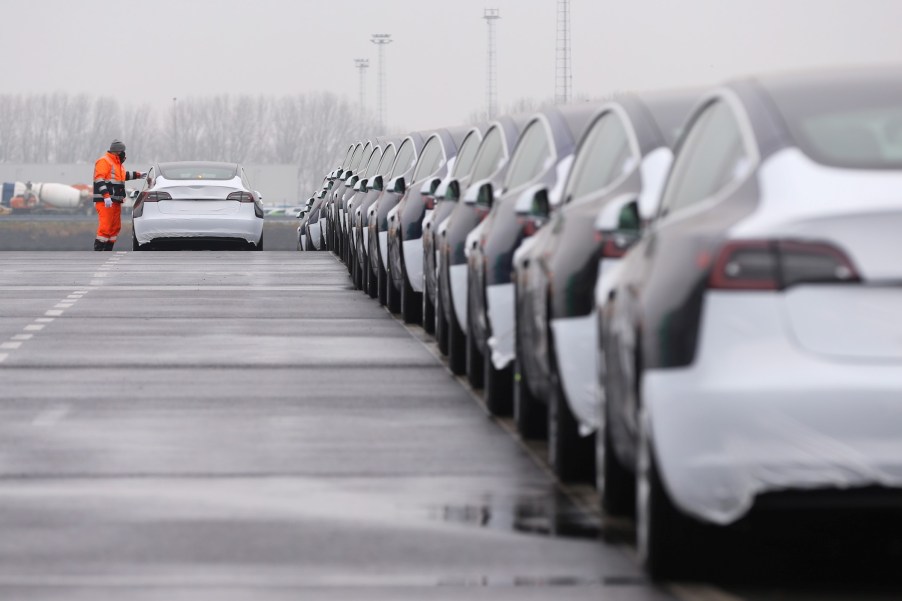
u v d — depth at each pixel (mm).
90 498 20422
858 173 15203
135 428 26125
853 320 14453
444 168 40531
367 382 31844
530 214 23562
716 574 16391
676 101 22469
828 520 17812
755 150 16125
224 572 16578
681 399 14898
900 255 14430
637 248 17688
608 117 23141
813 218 14523
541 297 21953
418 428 26109
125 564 16906
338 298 52094
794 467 14453
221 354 36875
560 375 20938
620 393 17484
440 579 16312
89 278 60500
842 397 14312
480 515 19406
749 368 14570
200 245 78438
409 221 41594
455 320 32281
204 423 26641
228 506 19953
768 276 14602
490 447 24281
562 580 16250
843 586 15961
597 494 20688
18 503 20094
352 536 18266
